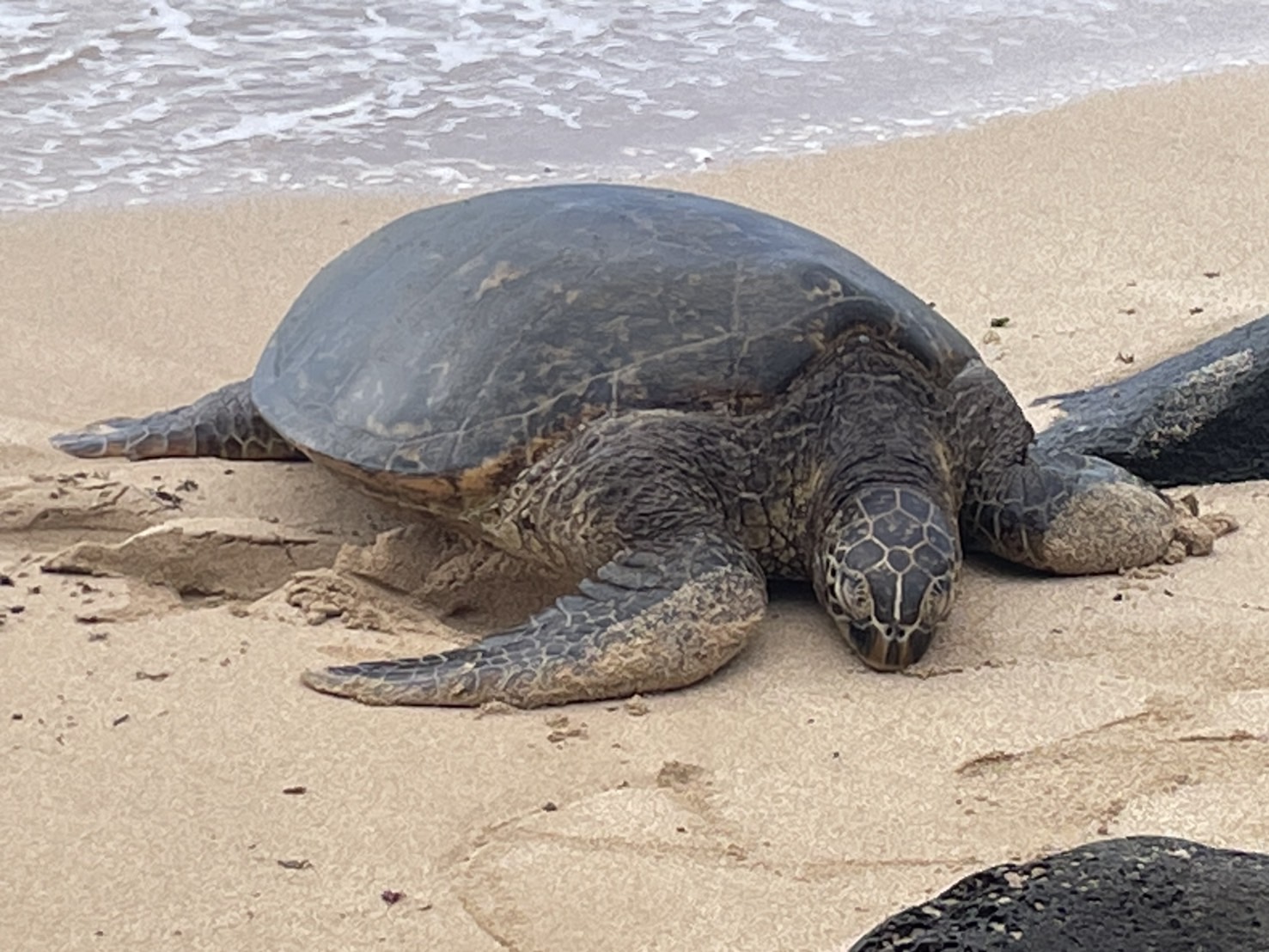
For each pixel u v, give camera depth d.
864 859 1.99
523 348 2.50
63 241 3.86
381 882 1.95
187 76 4.86
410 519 2.72
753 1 5.72
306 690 2.30
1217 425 2.90
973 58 5.25
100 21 5.23
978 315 3.58
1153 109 4.74
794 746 2.19
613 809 2.07
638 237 2.61
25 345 3.42
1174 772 2.13
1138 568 2.60
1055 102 4.83
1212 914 1.68
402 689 2.27
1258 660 2.35
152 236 3.91
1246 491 2.88
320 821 2.05
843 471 2.47
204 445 2.98
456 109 4.70
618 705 2.28
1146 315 3.54
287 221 4.02
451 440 2.48
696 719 2.24
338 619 2.49
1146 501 2.62
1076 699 2.27
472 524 2.53
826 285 2.53
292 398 2.68
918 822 2.05
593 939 1.88
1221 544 2.68
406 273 2.70
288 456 2.99
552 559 2.51
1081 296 3.64
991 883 1.73
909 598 2.33
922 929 1.70
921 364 2.55
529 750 2.18
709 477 2.46
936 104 4.83
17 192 4.10
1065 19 5.65
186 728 2.21
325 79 4.89
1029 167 4.33
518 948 1.87
